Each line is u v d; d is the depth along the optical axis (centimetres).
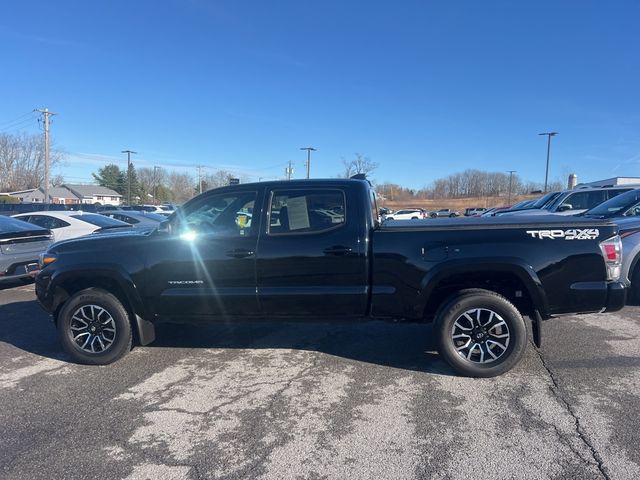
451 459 303
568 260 416
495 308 422
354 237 437
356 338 559
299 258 443
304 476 288
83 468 299
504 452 309
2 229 811
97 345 482
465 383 421
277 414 369
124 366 478
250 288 454
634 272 680
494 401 384
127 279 467
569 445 316
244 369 466
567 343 521
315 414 368
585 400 382
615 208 836
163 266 464
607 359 472
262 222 456
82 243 489
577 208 1195
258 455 311
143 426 353
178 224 473
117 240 482
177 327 612
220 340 558
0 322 654
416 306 434
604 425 341
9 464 304
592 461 296
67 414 374
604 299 415
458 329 432
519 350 421
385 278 436
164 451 318
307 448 319
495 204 7900
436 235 428
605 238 417
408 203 8275
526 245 417
